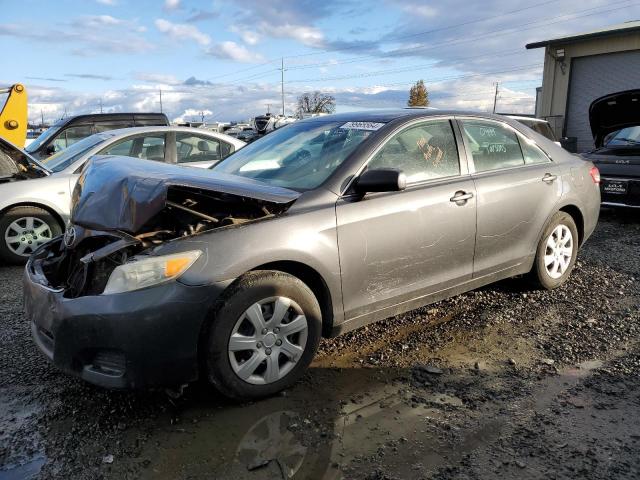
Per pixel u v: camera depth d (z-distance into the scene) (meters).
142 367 2.73
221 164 4.34
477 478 2.41
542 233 4.54
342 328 3.39
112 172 3.29
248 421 2.88
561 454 2.57
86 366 2.83
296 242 3.07
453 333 4.00
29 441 2.73
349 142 3.66
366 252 3.36
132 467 2.52
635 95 8.25
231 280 2.88
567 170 4.73
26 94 11.94
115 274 2.76
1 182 6.18
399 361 3.57
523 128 4.62
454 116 4.10
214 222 3.00
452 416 2.92
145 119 11.28
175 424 2.87
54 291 2.95
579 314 4.30
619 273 5.33
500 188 4.11
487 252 4.09
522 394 3.13
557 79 21.11
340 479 2.42
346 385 3.26
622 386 3.19
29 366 3.54
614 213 8.76
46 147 10.11
